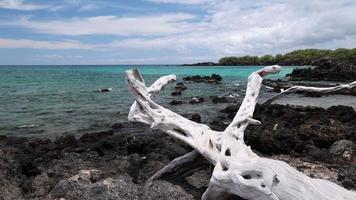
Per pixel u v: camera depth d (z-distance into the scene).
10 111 22.41
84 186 7.54
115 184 7.61
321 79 49.41
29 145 11.53
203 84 46.78
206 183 8.12
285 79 54.50
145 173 8.70
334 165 9.63
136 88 8.52
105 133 13.42
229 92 35.69
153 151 10.26
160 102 27.14
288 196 5.63
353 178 7.96
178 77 63.81
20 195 8.02
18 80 53.19
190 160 7.96
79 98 29.75
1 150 10.03
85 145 11.67
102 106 24.83
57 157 10.06
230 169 6.34
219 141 7.84
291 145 11.04
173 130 8.20
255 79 9.62
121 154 10.52
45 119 19.47
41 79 55.97
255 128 13.38
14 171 8.93
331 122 14.08
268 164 6.05
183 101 27.50
